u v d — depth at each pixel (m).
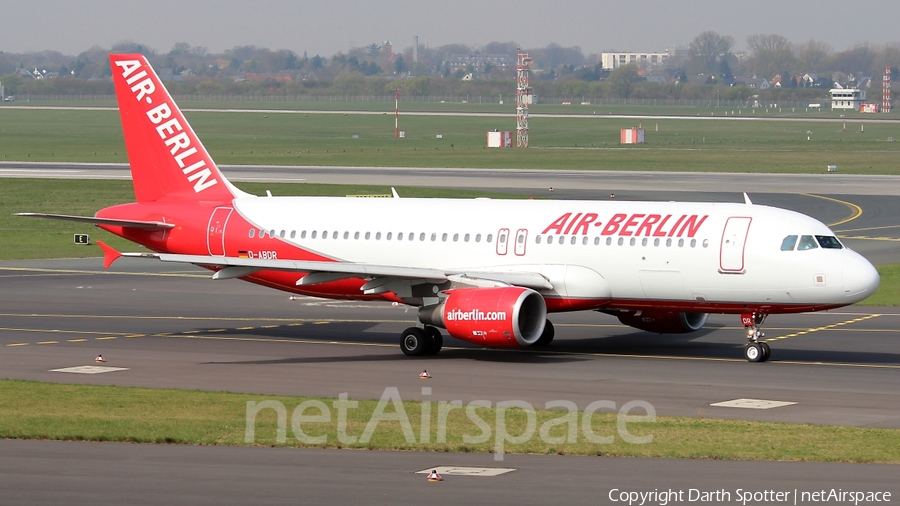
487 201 142.62
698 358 128.38
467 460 76.12
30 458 75.81
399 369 120.00
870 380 113.06
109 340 140.12
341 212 147.00
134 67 156.38
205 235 151.88
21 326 150.50
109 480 70.12
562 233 133.25
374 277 133.25
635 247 129.12
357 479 70.69
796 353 131.38
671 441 82.81
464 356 130.25
